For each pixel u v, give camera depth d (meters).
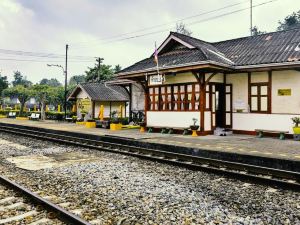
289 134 14.07
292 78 14.08
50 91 46.56
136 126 21.39
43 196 6.11
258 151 10.13
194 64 14.24
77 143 13.51
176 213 5.16
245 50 16.92
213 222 4.77
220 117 16.88
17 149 12.48
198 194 6.27
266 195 6.19
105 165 9.13
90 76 45.41
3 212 5.17
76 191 6.49
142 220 4.89
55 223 4.66
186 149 10.95
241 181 7.32
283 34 17.12
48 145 13.77
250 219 4.89
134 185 6.89
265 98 15.06
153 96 17.97
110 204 5.61
